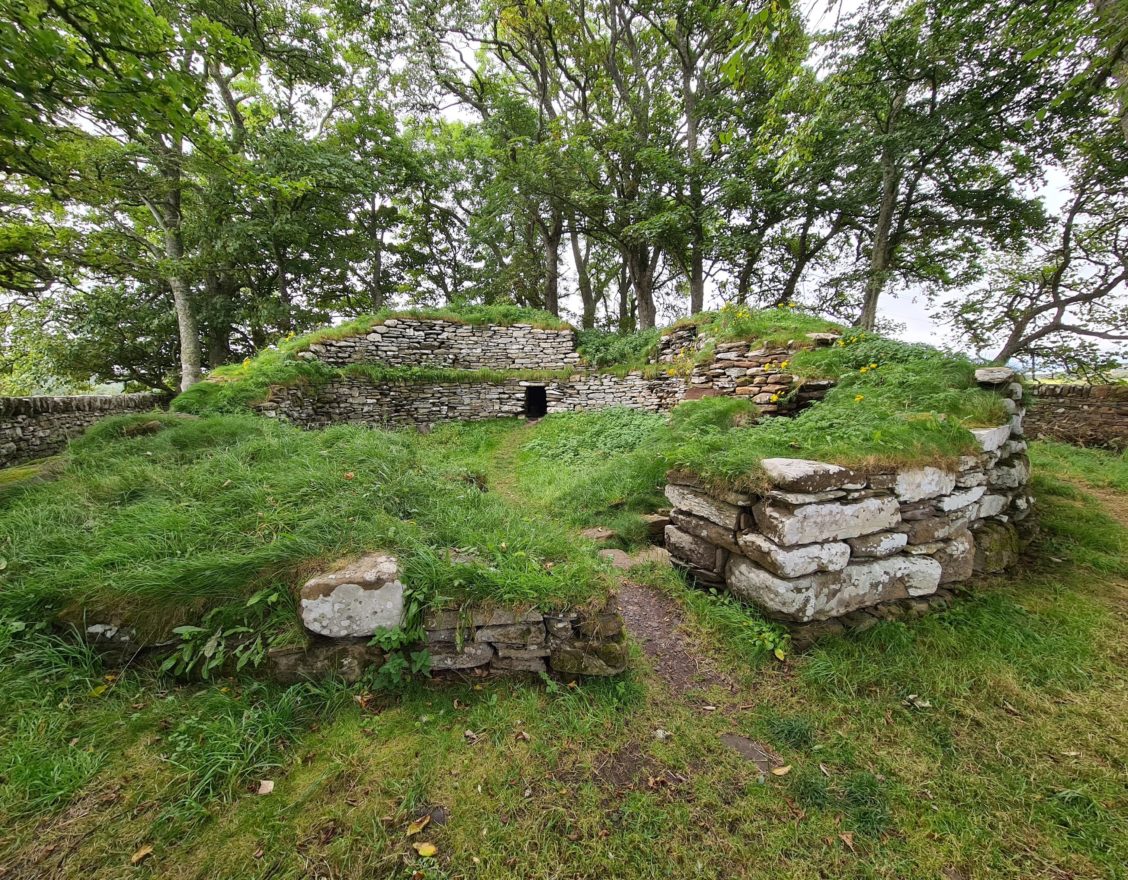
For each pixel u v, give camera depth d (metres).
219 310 13.05
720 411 5.73
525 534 2.76
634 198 14.30
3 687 1.76
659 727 2.06
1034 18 6.44
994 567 3.50
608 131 12.57
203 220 11.87
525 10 13.77
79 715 1.77
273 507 2.64
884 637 2.66
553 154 12.58
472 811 1.61
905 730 2.09
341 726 1.89
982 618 2.88
